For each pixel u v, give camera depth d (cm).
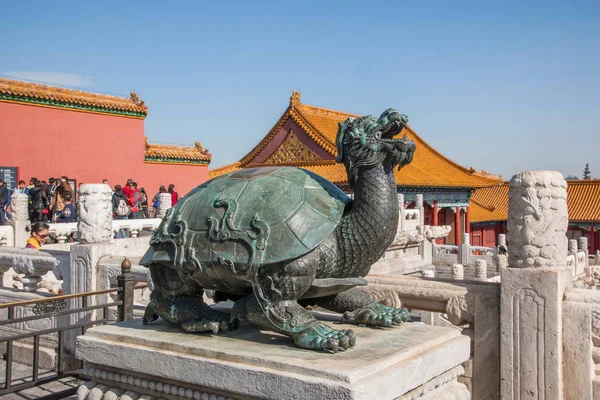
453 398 344
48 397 498
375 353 307
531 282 403
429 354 322
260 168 383
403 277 488
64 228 1185
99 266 667
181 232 351
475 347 436
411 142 328
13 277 863
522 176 411
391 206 330
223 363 310
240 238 324
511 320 412
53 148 2148
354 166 330
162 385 339
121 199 1427
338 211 339
